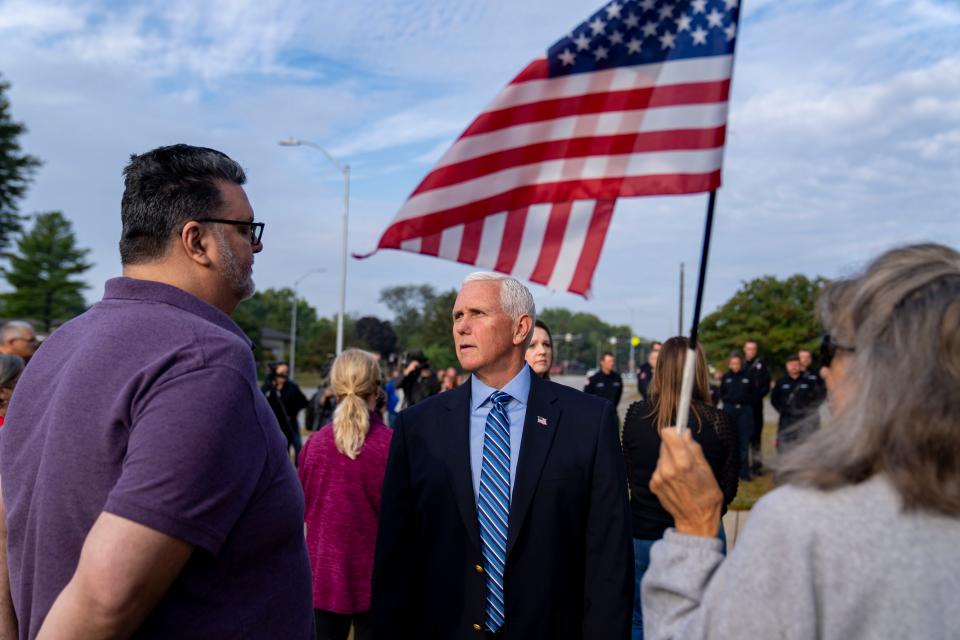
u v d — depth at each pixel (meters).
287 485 1.59
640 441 3.63
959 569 1.04
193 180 1.63
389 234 2.44
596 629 2.32
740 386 9.92
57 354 1.58
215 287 1.68
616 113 2.34
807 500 1.12
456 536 2.44
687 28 2.29
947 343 1.11
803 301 37.59
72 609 1.25
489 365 2.62
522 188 2.39
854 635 1.05
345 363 3.64
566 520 2.43
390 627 2.44
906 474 1.07
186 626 1.40
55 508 1.41
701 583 1.30
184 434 1.33
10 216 45.12
